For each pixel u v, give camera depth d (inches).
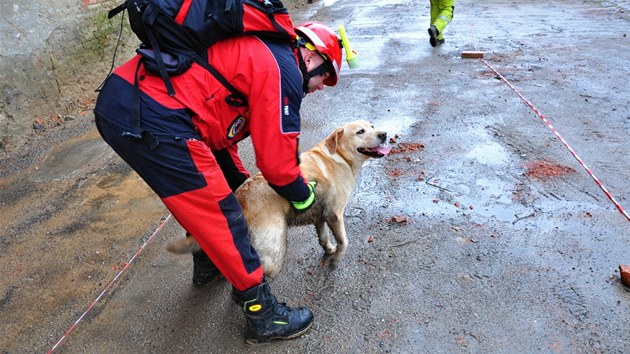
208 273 114.7
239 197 102.4
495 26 358.0
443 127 192.4
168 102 77.2
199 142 80.0
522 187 146.9
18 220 149.4
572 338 94.5
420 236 129.2
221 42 78.2
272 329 97.5
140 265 127.0
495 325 99.0
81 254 132.4
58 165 181.9
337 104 226.5
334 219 115.1
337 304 108.7
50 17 206.4
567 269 112.8
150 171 80.4
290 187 86.3
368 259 122.2
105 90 79.6
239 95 80.0
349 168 118.4
